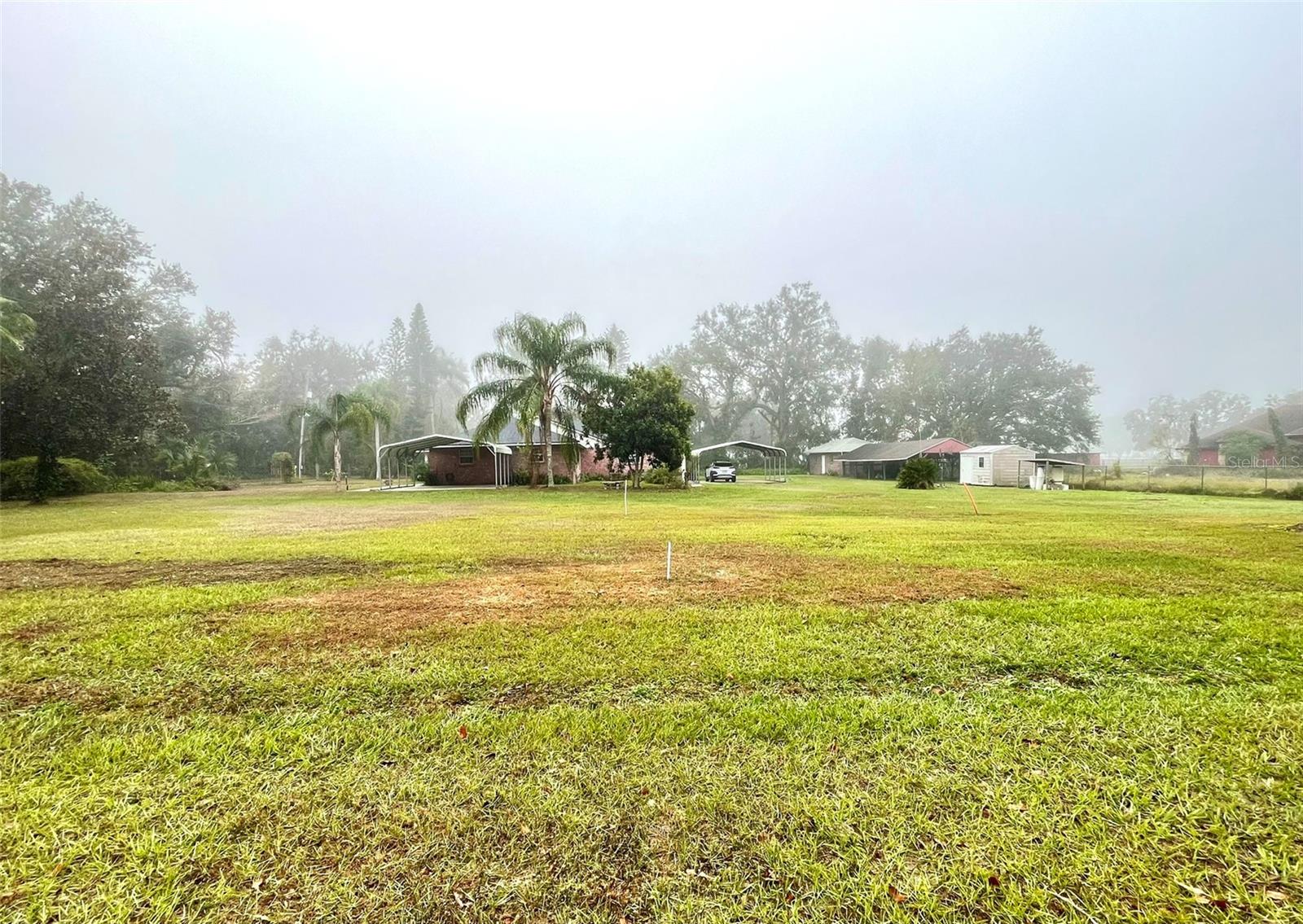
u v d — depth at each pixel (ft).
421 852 5.52
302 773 6.94
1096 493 77.10
